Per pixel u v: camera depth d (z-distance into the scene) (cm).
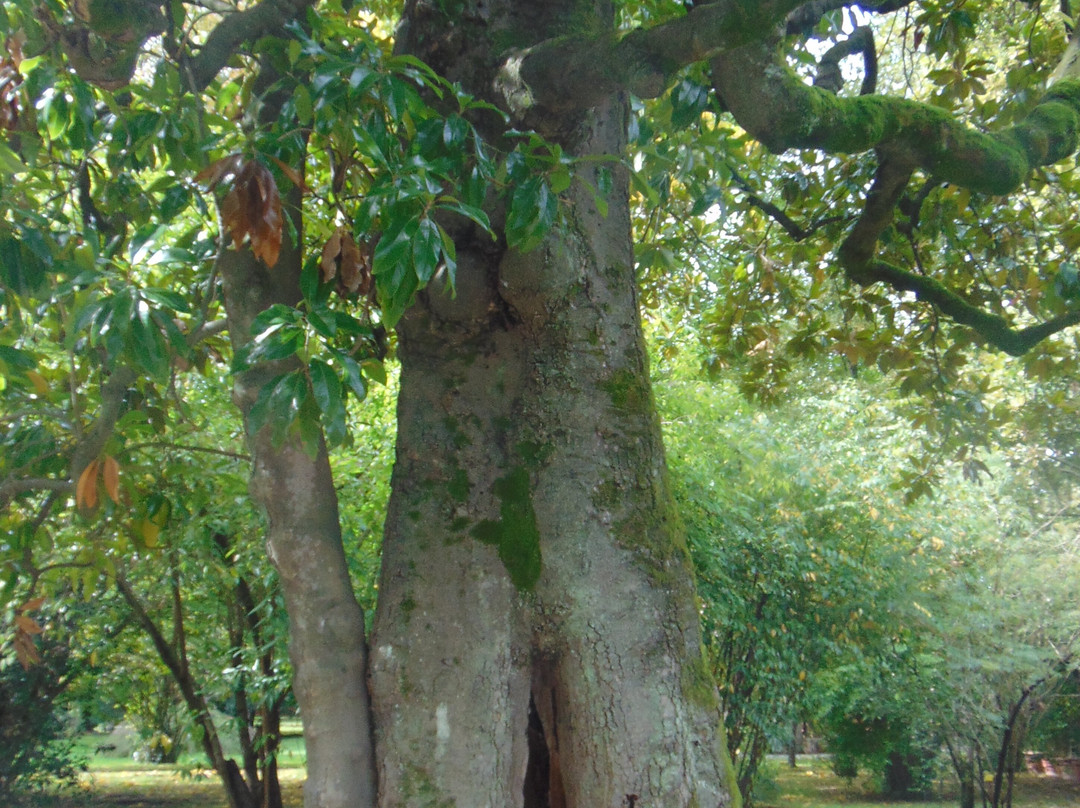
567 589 304
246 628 1009
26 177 429
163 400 463
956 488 1098
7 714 1190
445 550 311
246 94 382
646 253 480
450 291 325
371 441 880
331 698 299
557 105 309
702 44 276
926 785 1582
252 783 1058
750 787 1043
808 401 1120
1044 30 625
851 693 1238
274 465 311
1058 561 1132
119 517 436
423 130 295
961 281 668
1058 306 558
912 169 466
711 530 930
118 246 406
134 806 1396
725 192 631
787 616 998
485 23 339
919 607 1046
